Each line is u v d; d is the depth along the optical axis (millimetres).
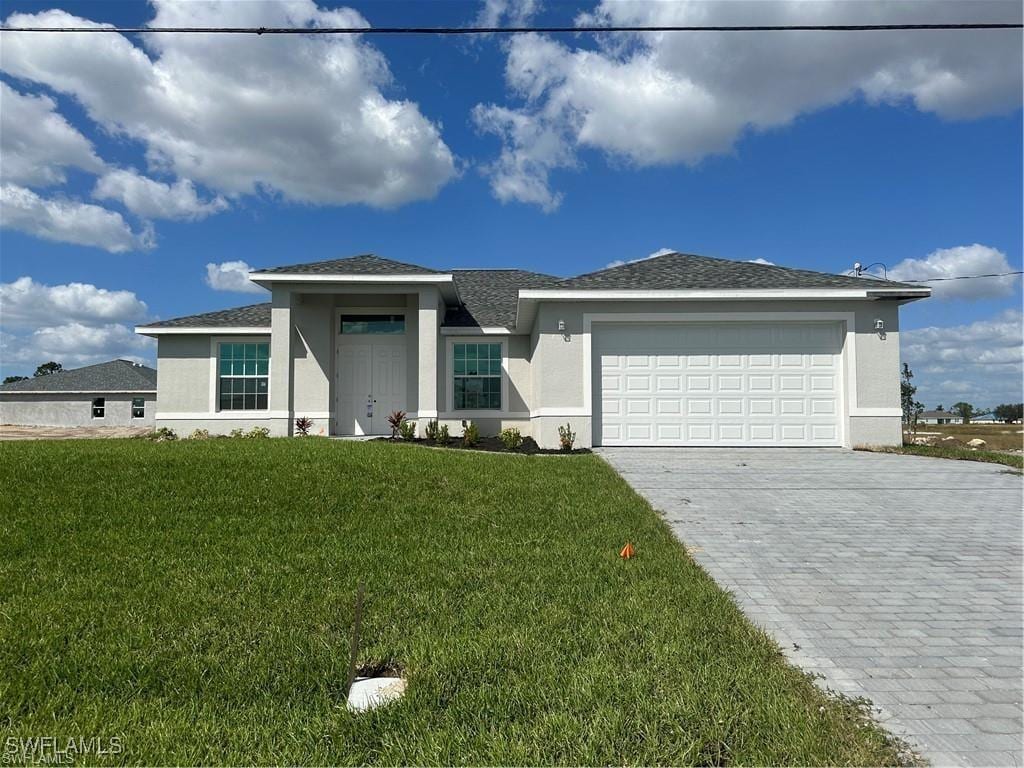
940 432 31938
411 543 6281
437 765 2859
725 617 4535
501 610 4621
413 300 18031
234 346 18641
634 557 5965
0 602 4738
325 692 3541
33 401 29109
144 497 7453
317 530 6641
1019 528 7320
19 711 3361
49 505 7043
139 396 29109
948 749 3064
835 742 3047
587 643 4059
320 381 17688
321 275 16062
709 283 14727
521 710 3311
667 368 14727
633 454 13312
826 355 14672
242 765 2912
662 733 3068
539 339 14914
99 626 4344
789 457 12883
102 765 2916
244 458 9375
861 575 5707
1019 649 4211
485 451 13336
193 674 3711
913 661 4016
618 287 14555
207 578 5230
